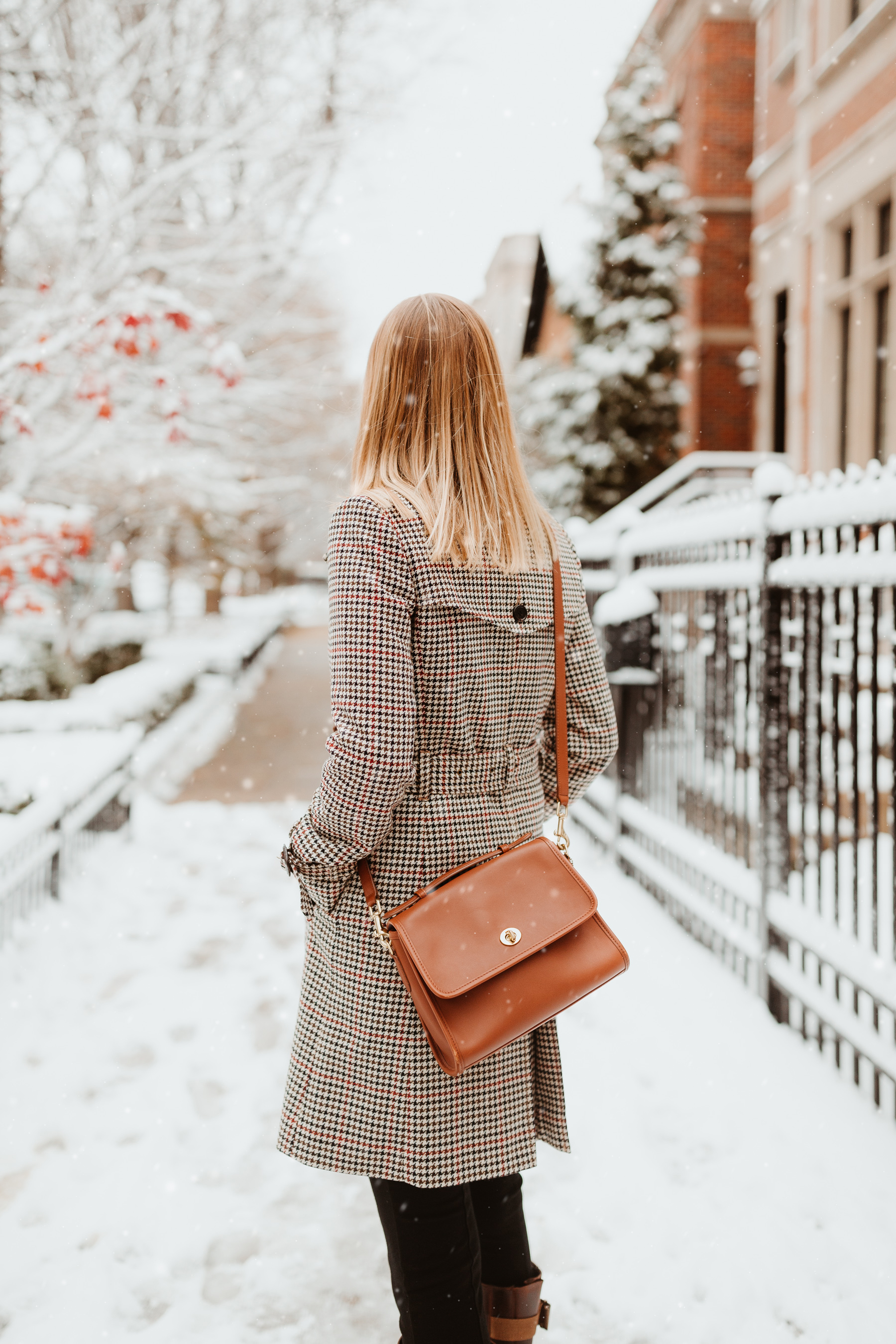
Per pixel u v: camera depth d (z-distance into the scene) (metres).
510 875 1.49
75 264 7.23
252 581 42.22
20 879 4.16
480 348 1.57
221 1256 2.30
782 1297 2.12
